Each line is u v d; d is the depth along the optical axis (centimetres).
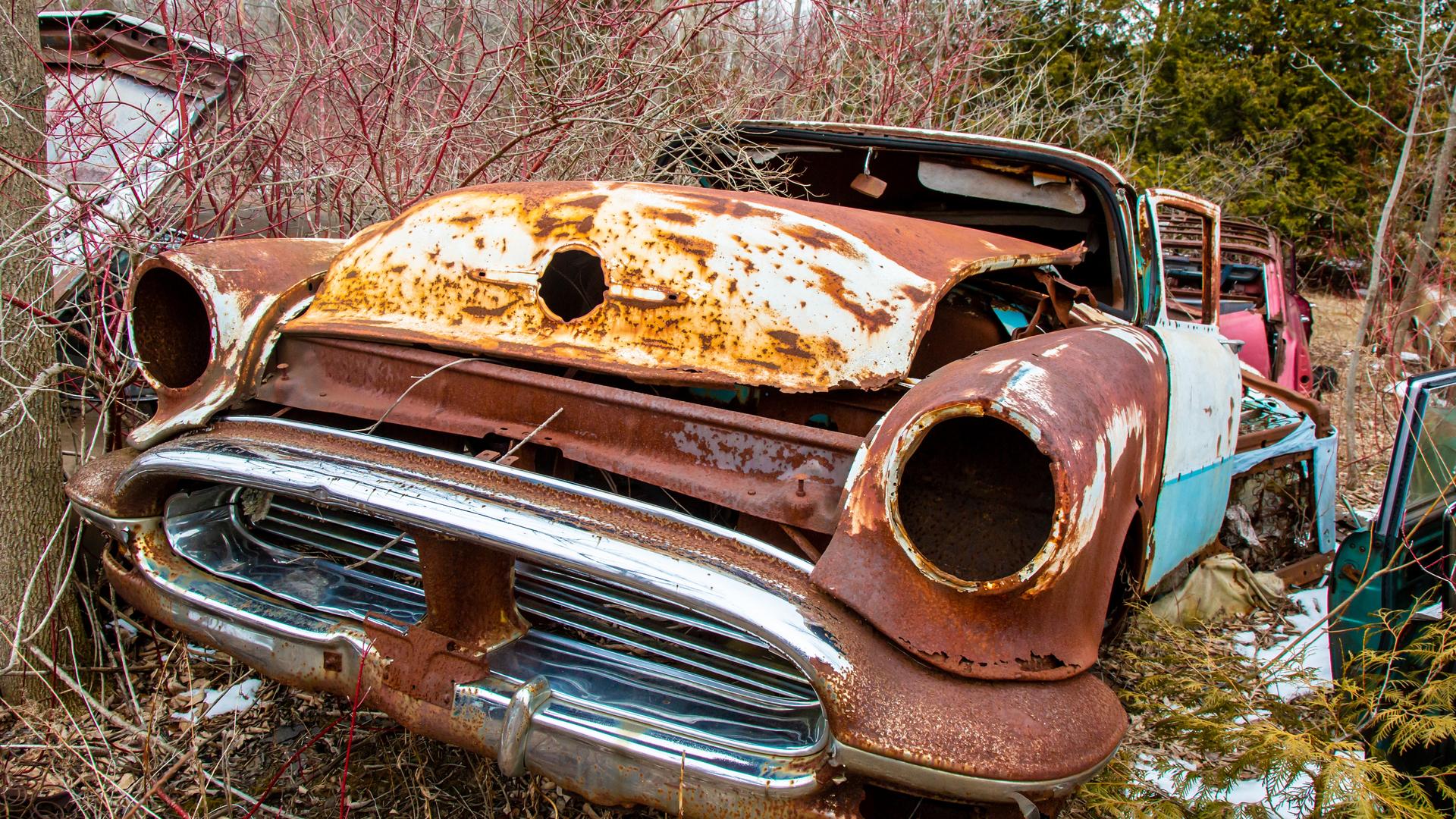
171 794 221
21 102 261
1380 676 234
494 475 182
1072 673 162
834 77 604
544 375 201
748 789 160
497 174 456
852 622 158
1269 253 732
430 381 211
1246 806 201
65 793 221
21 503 256
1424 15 586
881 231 221
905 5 624
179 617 214
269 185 392
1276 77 1324
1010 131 725
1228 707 223
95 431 274
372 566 228
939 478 179
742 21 586
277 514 239
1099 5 1182
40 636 257
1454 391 272
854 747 150
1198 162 1198
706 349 199
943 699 152
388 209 417
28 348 258
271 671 203
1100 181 301
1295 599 378
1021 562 169
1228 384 308
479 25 441
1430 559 262
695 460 185
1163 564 271
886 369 194
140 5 425
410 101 429
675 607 189
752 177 395
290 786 226
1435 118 924
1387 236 764
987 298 273
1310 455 398
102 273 282
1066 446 154
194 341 238
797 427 180
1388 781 192
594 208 219
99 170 337
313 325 228
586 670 186
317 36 400
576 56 452
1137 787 202
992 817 156
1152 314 302
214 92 381
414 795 221
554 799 222
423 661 183
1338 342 1010
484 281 220
